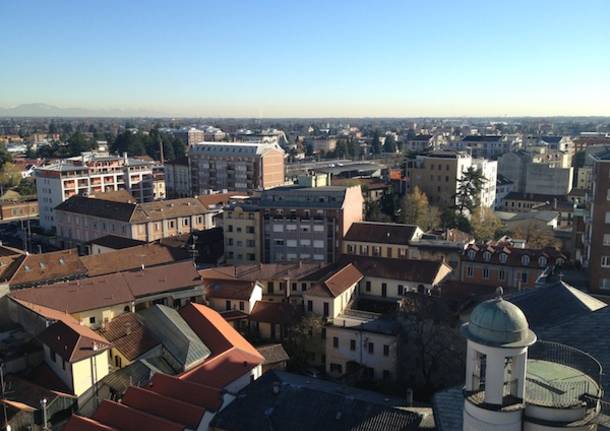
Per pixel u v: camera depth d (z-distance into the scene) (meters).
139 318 83.62
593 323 42.72
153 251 114.88
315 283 102.88
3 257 101.56
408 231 122.25
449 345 78.12
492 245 116.06
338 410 60.09
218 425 61.62
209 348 79.00
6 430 63.81
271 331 94.38
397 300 103.94
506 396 29.80
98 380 71.75
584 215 102.94
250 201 129.62
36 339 77.38
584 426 28.66
